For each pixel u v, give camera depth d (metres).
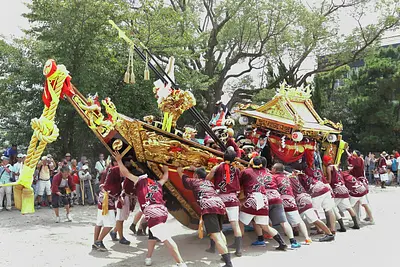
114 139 6.04
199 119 7.46
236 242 6.57
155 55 17.09
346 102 30.44
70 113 15.22
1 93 15.71
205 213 5.91
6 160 12.99
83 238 8.25
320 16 24.97
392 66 27.36
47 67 5.64
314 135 9.41
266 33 26.55
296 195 7.94
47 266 6.09
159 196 5.87
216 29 24.80
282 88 9.77
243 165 7.54
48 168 13.23
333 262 6.12
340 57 26.11
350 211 8.98
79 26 14.09
